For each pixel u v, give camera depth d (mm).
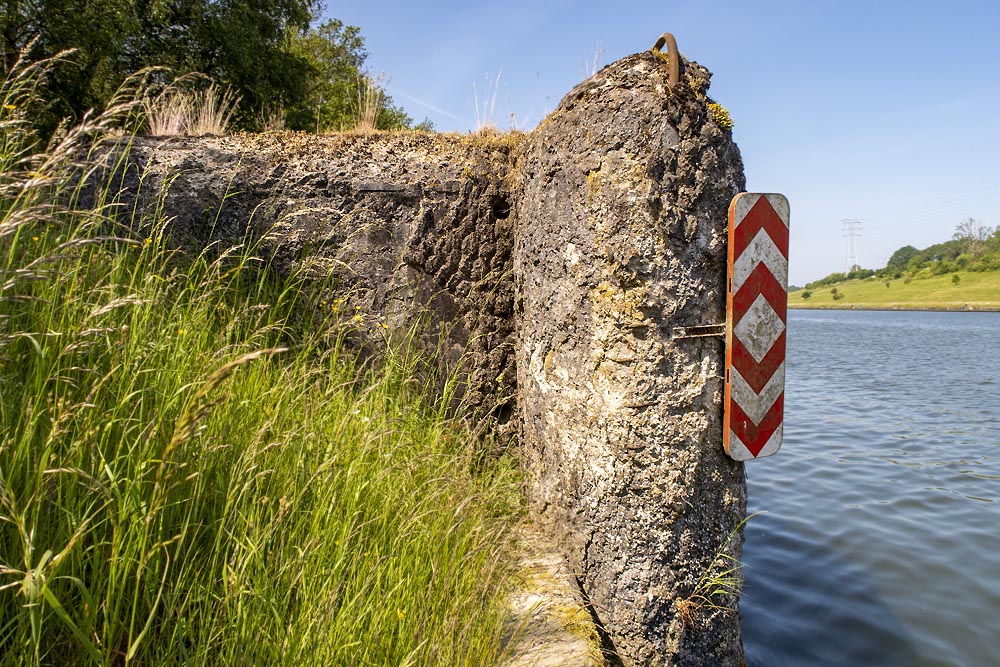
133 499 1795
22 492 1726
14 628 1609
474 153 4062
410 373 3725
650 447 2590
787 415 12914
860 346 35969
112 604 1757
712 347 2645
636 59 2705
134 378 2143
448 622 2084
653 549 2596
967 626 4156
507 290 4023
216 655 1785
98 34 14070
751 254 2625
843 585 4742
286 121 18969
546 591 2684
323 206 3949
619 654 2645
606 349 2674
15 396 1956
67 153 2369
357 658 1895
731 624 2744
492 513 3264
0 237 2047
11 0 12680
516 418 3977
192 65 16422
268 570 1971
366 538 2371
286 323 3781
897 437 10570
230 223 3910
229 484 2100
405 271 3961
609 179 2637
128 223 3824
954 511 6547
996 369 23000
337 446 2662
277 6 19453
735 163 2691
